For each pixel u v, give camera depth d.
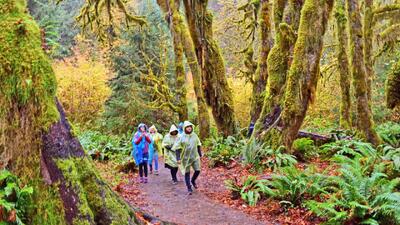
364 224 7.13
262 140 13.23
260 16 19.42
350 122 21.84
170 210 8.83
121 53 26.66
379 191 7.62
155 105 24.36
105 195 4.59
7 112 4.01
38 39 4.19
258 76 19.12
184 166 10.20
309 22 12.07
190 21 20.81
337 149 14.16
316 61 12.27
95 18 22.38
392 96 16.91
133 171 13.88
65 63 28.80
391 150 13.05
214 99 20.91
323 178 8.91
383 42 22.86
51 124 4.14
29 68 4.03
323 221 7.66
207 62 20.84
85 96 27.86
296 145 14.16
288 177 9.20
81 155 4.49
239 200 9.41
